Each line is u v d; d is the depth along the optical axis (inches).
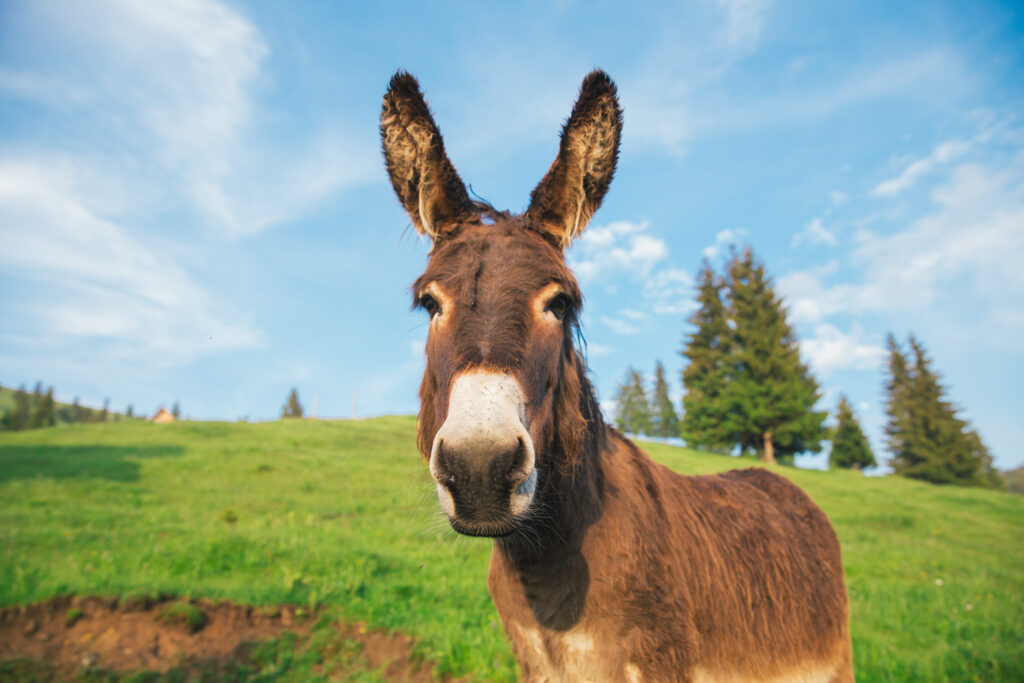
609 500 83.4
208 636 202.8
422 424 86.0
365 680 187.8
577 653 77.8
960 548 552.7
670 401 2190.0
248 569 268.7
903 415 1887.3
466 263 77.7
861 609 303.3
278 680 184.9
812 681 113.3
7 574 229.8
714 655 90.0
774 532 120.2
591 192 89.0
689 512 101.1
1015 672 206.4
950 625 271.7
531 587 80.5
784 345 1566.2
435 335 79.7
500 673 187.2
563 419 79.2
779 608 107.0
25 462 693.3
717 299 1756.9
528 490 61.4
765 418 1397.6
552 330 76.2
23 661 177.2
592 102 86.6
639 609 76.9
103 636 194.4
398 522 460.8
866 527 655.1
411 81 88.3
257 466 706.8
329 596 239.8
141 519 402.0
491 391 62.1
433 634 212.8
